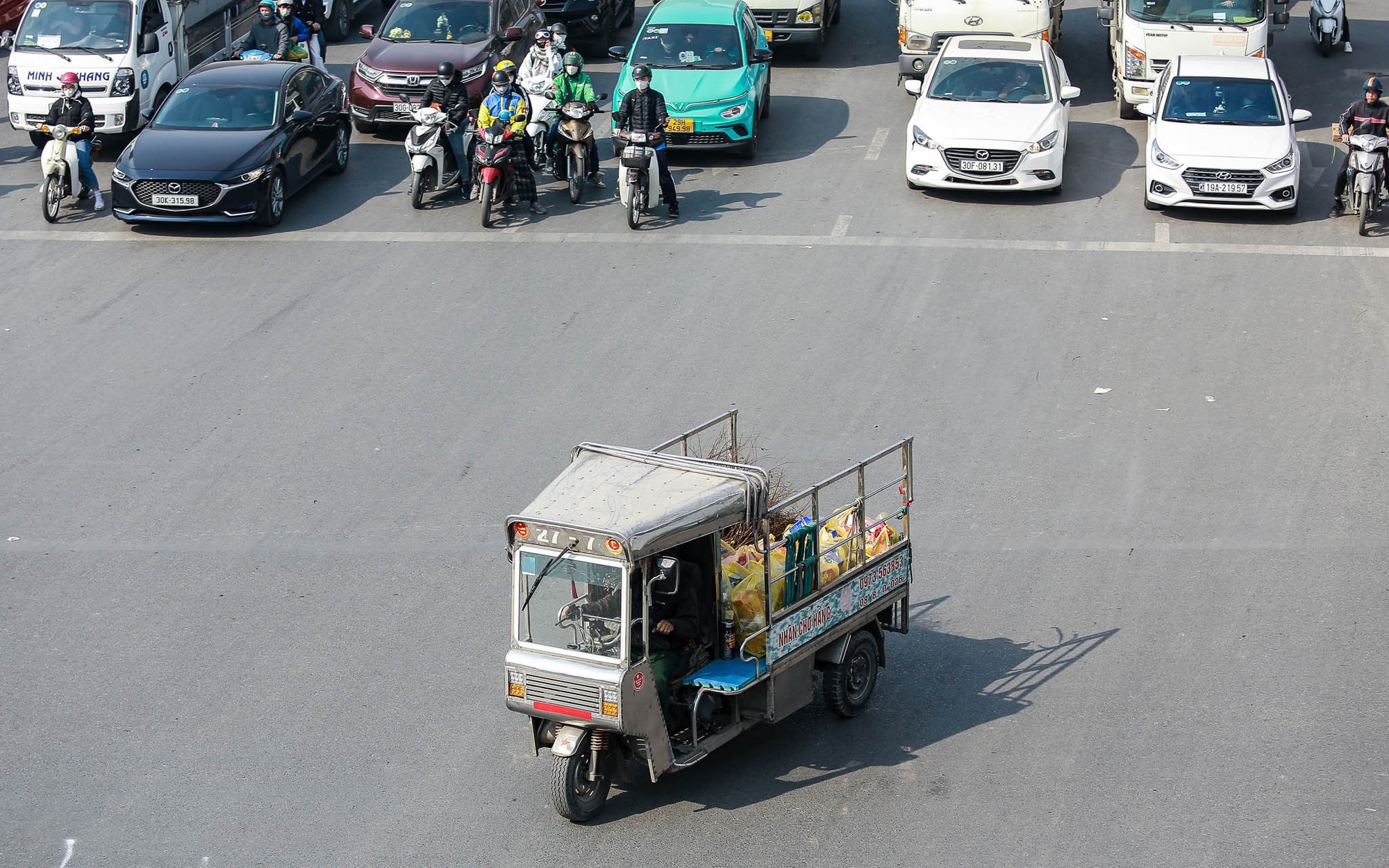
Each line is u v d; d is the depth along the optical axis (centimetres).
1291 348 1489
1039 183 1905
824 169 2083
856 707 936
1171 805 838
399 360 1518
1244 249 1755
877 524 959
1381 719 919
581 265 1766
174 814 855
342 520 1212
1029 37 2230
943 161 1909
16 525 1213
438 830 834
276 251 1831
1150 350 1494
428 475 1283
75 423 1397
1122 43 2227
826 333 1552
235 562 1152
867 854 800
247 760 906
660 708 812
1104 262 1722
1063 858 792
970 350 1504
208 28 2402
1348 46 2628
